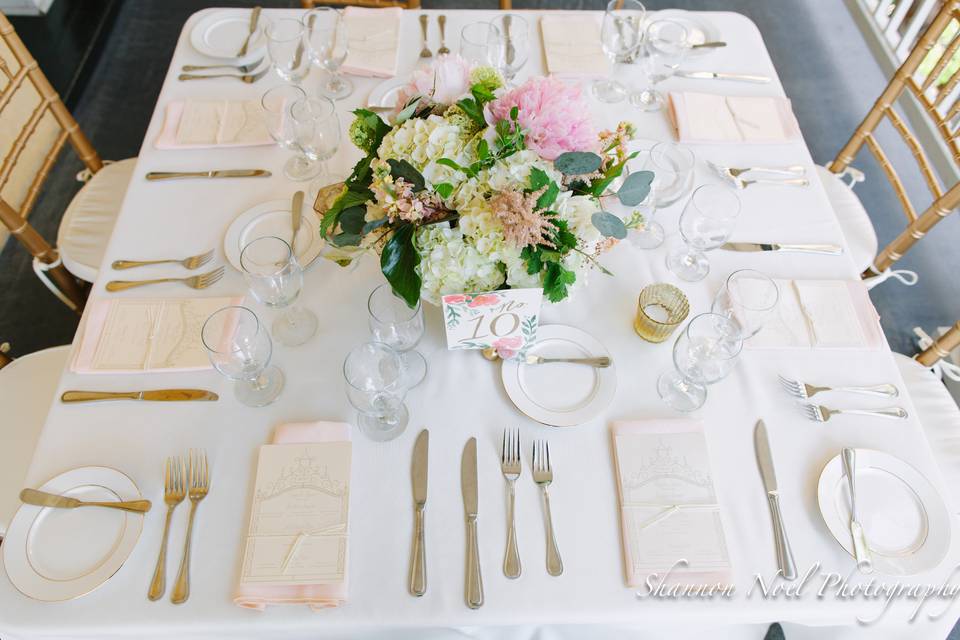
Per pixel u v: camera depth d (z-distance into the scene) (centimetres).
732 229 124
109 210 173
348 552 95
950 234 248
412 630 106
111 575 91
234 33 167
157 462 102
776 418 109
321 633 96
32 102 256
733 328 112
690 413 109
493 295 98
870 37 300
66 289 184
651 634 120
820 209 139
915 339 222
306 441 103
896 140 275
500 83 104
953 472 137
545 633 115
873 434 108
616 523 99
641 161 143
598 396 110
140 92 284
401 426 107
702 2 333
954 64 264
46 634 89
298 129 128
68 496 98
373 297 108
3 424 136
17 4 261
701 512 98
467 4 317
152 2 319
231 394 109
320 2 211
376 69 158
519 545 96
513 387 111
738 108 154
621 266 128
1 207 157
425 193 91
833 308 121
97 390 108
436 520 98
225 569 94
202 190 138
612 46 153
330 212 100
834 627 124
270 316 119
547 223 87
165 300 120
